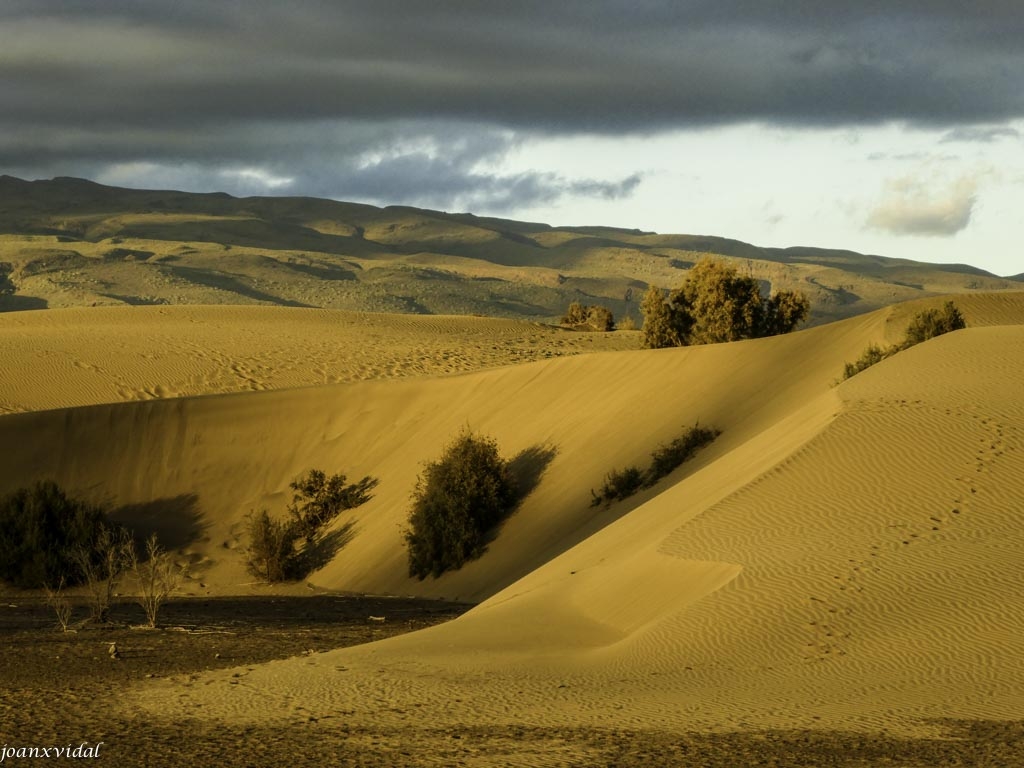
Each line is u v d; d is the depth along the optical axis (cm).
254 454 5872
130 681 2248
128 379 8125
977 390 3184
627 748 1609
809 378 4766
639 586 2555
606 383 5456
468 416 5684
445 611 3838
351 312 11744
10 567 4806
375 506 5325
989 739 1599
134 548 5222
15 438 5853
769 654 2048
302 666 2309
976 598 2144
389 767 1555
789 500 2667
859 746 1583
